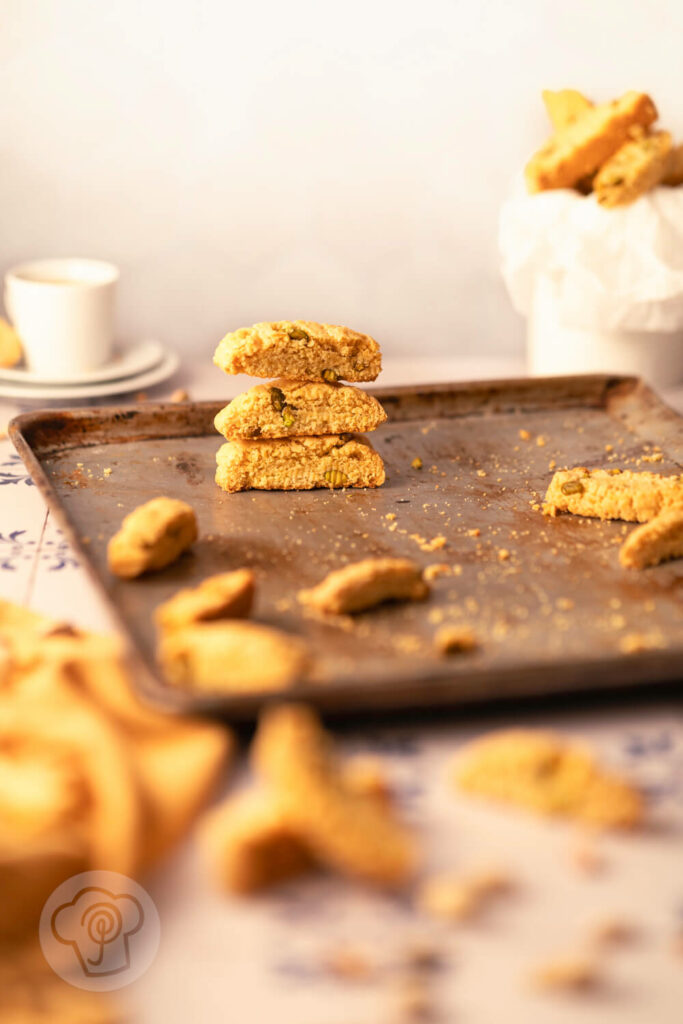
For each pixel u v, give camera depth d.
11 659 0.82
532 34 1.21
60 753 0.76
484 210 1.25
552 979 0.71
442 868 0.74
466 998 0.70
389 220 1.25
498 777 0.77
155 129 1.20
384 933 0.73
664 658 0.81
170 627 0.84
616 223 1.10
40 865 0.73
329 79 1.20
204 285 1.25
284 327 0.97
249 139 1.21
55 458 1.01
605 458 1.03
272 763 0.74
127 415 1.03
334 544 0.93
